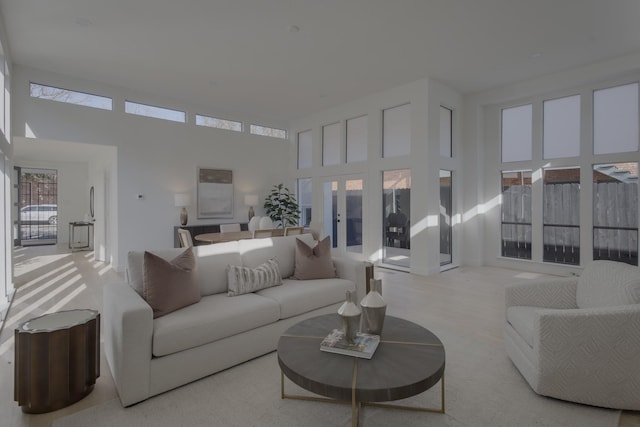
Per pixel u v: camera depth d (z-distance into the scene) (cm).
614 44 445
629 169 508
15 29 398
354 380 157
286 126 855
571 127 559
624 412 197
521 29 405
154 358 214
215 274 300
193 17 376
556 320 199
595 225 538
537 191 593
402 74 546
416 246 579
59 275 555
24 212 898
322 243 359
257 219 588
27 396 197
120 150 594
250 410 200
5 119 408
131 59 483
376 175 647
